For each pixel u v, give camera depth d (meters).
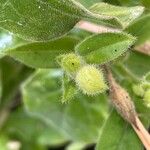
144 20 0.11
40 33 0.09
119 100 0.10
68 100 0.09
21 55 0.10
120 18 0.09
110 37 0.09
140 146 0.10
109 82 0.10
